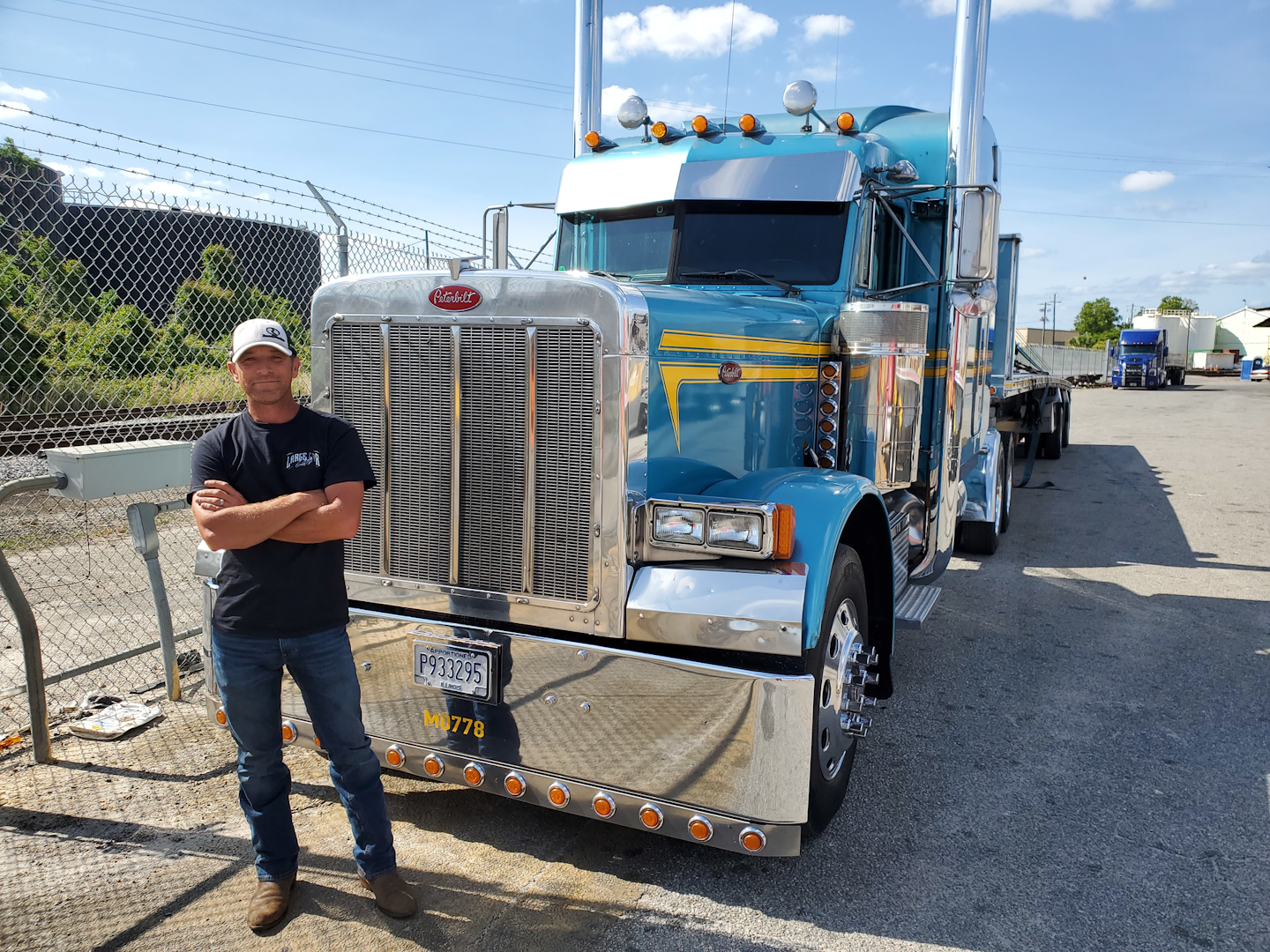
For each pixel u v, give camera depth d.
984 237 4.05
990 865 3.08
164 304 6.77
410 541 3.11
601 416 2.72
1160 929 2.73
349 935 2.67
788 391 3.81
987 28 4.69
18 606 3.56
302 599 2.60
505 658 2.91
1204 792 3.61
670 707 2.71
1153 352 38.66
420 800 3.51
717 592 2.69
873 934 2.70
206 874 2.97
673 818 2.74
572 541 2.81
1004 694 4.66
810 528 2.91
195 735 4.01
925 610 4.52
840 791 3.29
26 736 3.95
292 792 3.58
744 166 4.53
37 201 5.80
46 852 3.08
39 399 6.46
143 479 4.04
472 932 2.69
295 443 2.60
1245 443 17.09
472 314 2.88
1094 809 3.47
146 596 5.78
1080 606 6.32
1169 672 5.00
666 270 4.62
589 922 2.74
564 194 4.96
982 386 6.95
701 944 2.63
